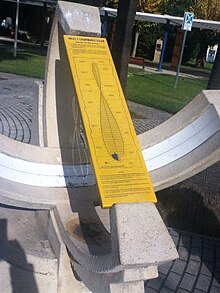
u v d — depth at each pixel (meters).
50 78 3.88
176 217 4.75
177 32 22.62
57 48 3.73
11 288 3.15
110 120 3.10
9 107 8.98
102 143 2.97
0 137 3.49
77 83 3.19
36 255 3.14
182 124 3.57
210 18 25.98
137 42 27.83
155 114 10.27
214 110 3.33
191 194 4.87
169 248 2.26
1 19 28.00
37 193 3.28
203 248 4.25
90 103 3.14
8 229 3.42
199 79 19.67
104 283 2.51
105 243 2.86
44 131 3.99
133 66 21.27
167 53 28.50
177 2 26.17
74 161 3.72
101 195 2.69
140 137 3.72
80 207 3.29
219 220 4.67
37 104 4.17
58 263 3.09
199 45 28.36
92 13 3.52
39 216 3.54
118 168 2.87
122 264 2.15
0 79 12.06
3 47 20.80
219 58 5.98
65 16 3.39
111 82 3.29
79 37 3.42
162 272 3.78
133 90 13.28
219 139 3.14
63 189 3.42
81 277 2.90
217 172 5.06
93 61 3.35
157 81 16.45
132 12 7.19
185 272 3.83
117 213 2.38
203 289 3.63
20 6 27.61
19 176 3.32
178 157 3.43
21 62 16.06
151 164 3.52
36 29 27.58
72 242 2.84
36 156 3.60
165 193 4.98
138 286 2.41
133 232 2.28
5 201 3.02
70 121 3.97
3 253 3.21
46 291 3.15
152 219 2.39
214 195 4.87
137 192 2.78
